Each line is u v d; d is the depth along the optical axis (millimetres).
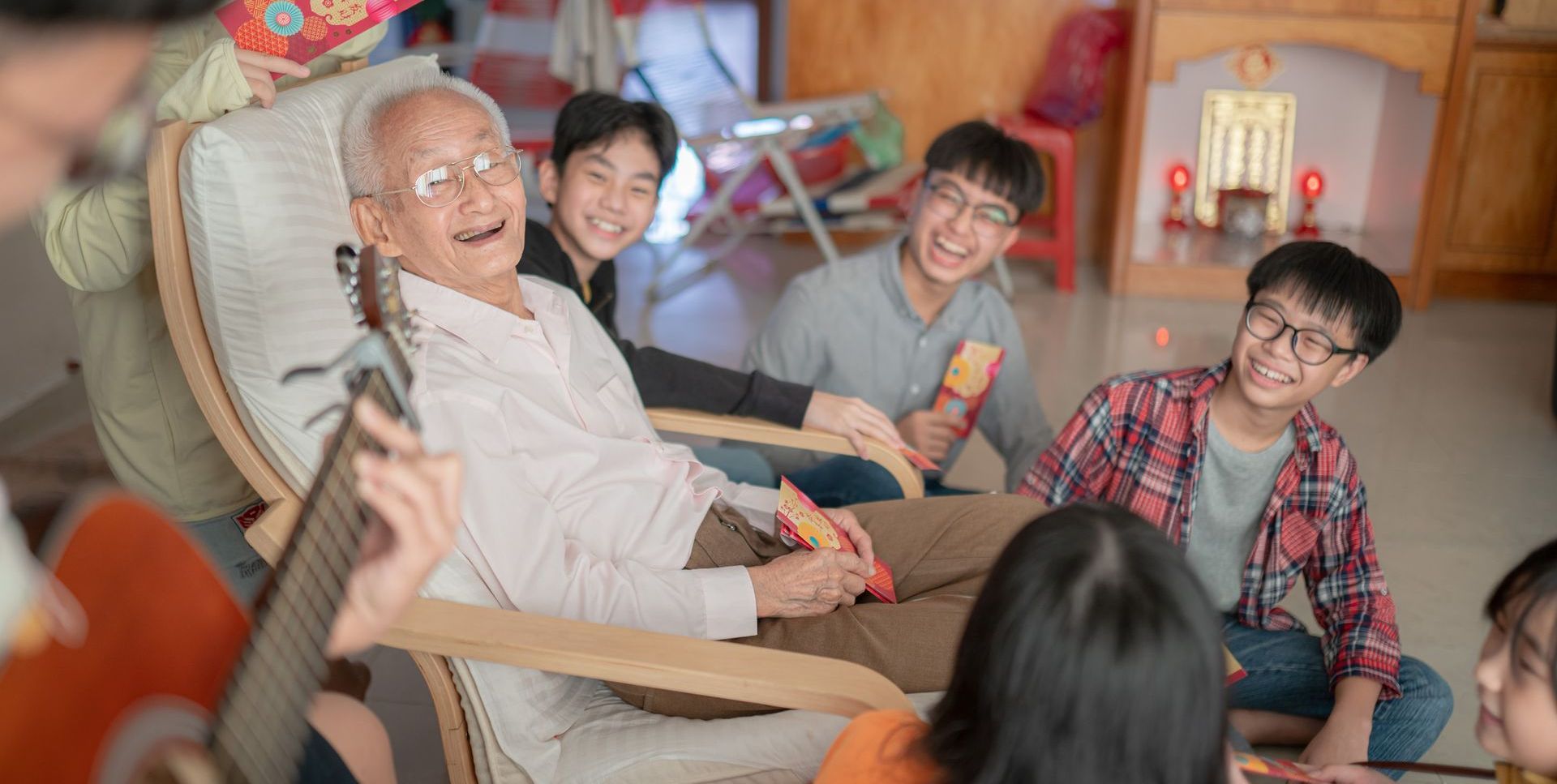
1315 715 2016
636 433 1884
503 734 1497
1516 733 1103
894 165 4918
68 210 1622
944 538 1896
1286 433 1939
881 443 2088
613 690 1649
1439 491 3166
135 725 834
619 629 1431
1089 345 4211
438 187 1603
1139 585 912
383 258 1011
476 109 1656
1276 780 1601
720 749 1507
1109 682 898
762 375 2117
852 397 2328
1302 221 5066
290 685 844
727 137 4234
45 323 3402
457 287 1676
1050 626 915
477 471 1525
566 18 4309
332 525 933
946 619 1654
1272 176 5082
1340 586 1976
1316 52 4918
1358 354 1786
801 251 5141
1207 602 935
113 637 850
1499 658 1114
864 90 5047
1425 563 2779
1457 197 4645
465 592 1506
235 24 1707
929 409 2584
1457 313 4609
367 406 903
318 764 1174
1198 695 911
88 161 711
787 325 2494
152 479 1811
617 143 2264
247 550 1911
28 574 803
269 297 1423
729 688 1371
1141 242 4996
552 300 1842
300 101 1642
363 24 1764
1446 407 3732
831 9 4969
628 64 4242
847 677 1380
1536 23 4480
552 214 2381
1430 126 4496
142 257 1638
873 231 5137
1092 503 1009
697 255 5035
